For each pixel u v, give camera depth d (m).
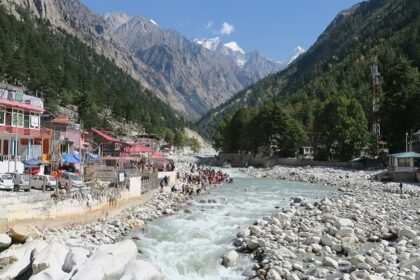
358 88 189.75
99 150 90.94
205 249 27.94
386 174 73.88
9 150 49.88
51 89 161.12
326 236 27.14
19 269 19.83
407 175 71.12
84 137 89.19
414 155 72.06
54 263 18.36
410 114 90.06
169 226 34.69
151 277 16.69
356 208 39.25
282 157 128.88
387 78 104.88
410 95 91.75
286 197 54.19
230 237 30.80
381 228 30.64
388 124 94.38
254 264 24.02
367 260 22.72
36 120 54.62
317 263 23.56
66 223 31.77
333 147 111.81
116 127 190.00
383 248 25.42
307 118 172.00
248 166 130.38
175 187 57.81
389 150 95.94
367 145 108.75
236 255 25.25
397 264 22.55
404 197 50.84
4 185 34.19
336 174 88.00
